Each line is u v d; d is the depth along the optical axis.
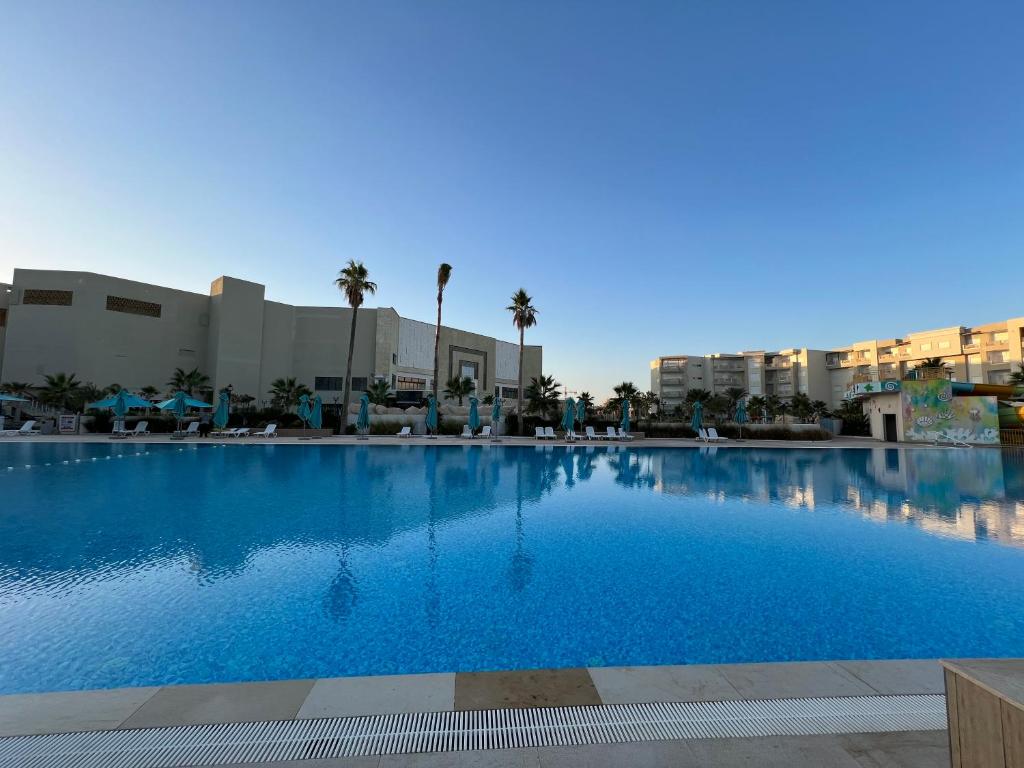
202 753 2.27
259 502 9.62
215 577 5.43
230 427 31.81
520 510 9.12
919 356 61.03
